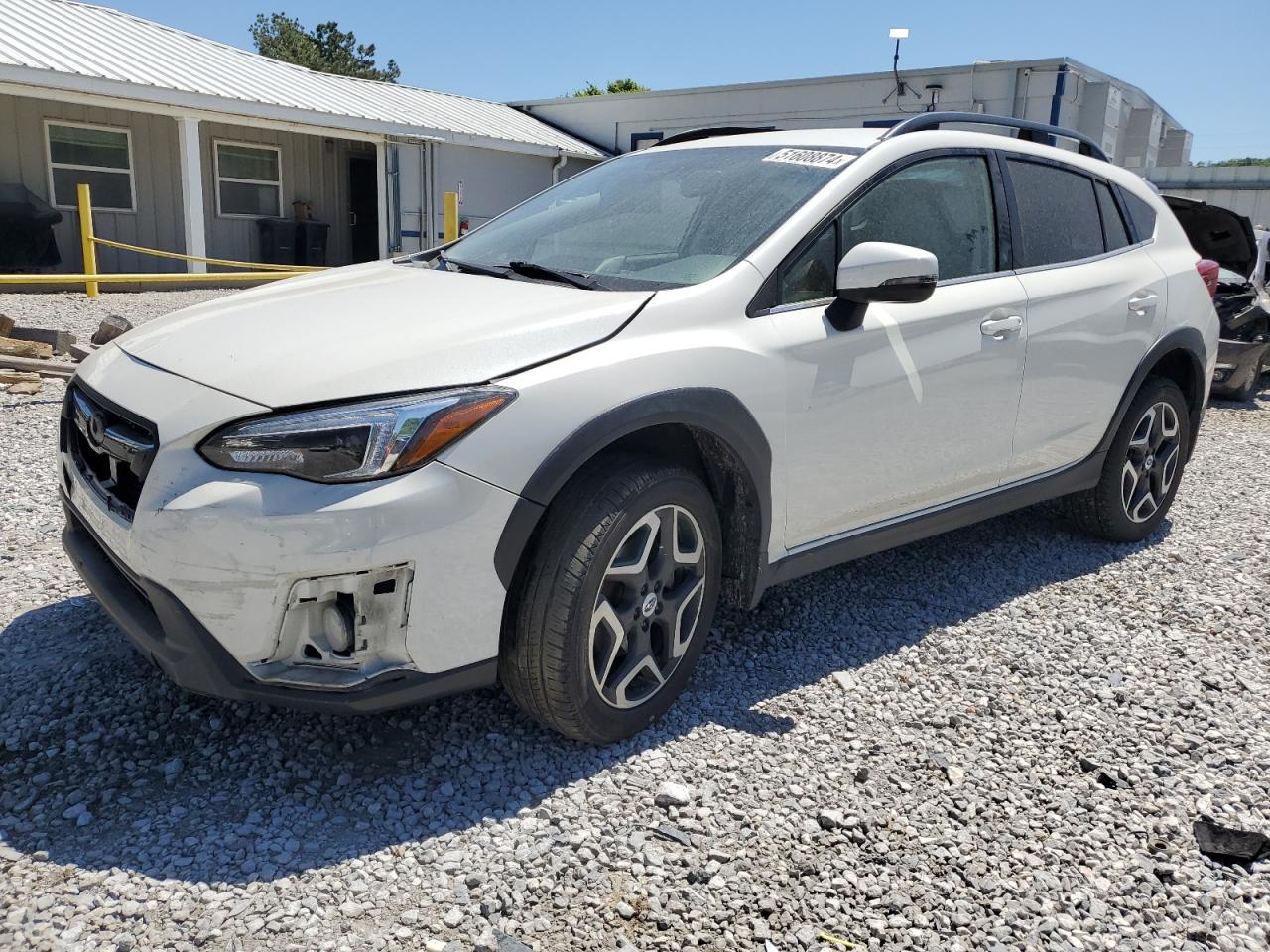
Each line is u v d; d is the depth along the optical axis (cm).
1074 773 282
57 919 205
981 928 220
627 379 261
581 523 253
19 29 1380
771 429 294
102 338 746
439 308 283
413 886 222
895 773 277
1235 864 246
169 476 234
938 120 374
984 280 370
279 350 258
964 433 361
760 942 212
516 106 2250
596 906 219
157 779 255
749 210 327
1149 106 1827
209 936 204
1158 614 395
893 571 427
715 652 343
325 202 1816
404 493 229
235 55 1767
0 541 403
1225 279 920
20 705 284
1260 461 687
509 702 300
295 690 232
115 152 1488
